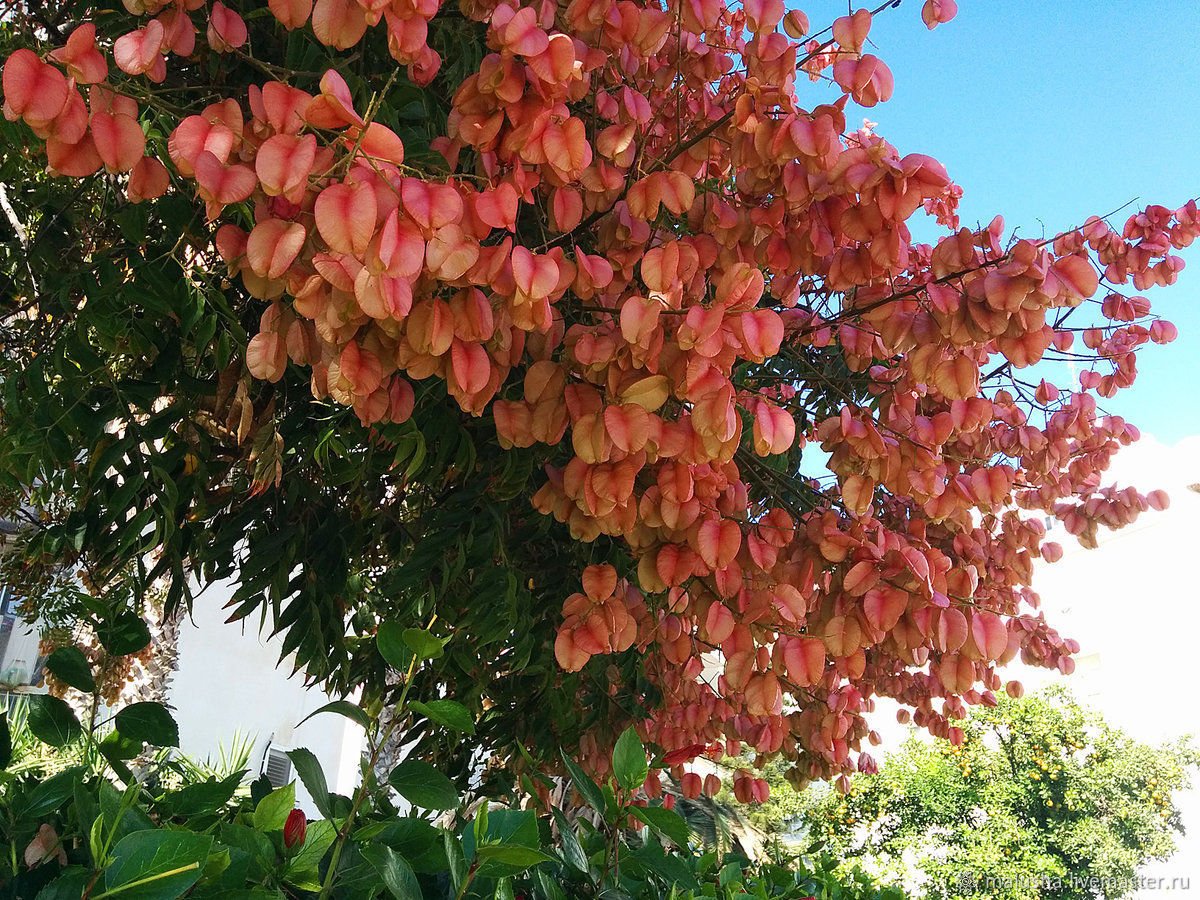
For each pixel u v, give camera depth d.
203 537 2.51
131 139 1.37
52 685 2.38
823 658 2.14
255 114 1.39
